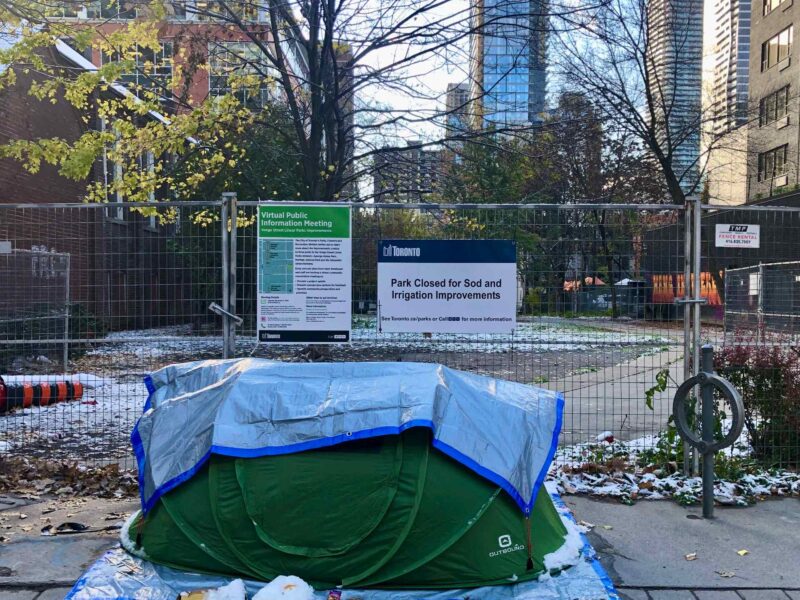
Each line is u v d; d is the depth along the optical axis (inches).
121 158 453.7
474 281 226.8
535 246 235.8
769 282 300.8
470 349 240.7
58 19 335.6
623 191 1088.8
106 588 140.3
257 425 148.4
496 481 141.6
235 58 588.4
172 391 173.0
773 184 1497.3
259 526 141.1
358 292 227.0
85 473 232.5
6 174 580.4
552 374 439.8
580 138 698.2
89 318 290.2
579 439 290.5
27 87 595.2
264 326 223.1
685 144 1150.3
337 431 143.9
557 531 160.7
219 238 279.0
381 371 165.8
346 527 140.5
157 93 555.5
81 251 293.7
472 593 139.3
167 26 485.4
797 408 238.1
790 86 1433.3
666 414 352.8
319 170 580.4
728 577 157.5
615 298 238.2
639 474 232.8
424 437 144.5
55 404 358.9
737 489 216.4
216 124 498.3
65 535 180.5
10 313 390.6
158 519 150.6
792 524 190.9
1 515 196.1
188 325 251.4
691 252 230.4
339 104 625.6
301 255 223.1
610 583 145.0
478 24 558.3
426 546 140.4
